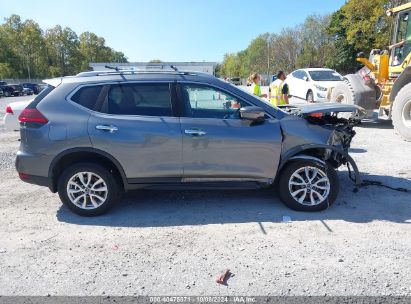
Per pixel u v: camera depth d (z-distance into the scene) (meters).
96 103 4.46
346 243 3.71
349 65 53.31
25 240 3.93
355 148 8.21
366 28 39.31
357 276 3.11
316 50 56.56
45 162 4.44
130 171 4.44
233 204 4.89
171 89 4.50
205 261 3.42
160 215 4.58
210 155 4.43
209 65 38.78
